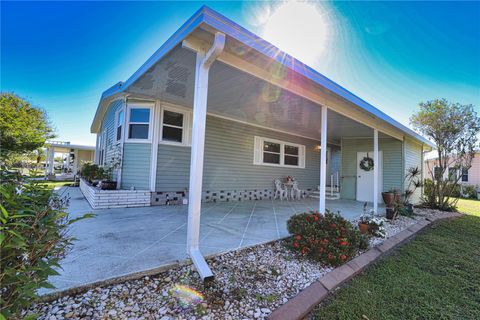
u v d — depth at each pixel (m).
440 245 4.10
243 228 4.07
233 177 7.60
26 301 1.12
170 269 2.35
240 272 2.48
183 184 6.34
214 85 4.19
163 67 3.56
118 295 1.91
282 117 6.71
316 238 3.01
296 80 3.65
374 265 3.11
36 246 1.15
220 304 1.91
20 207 1.20
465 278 2.80
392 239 4.12
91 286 1.94
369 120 5.91
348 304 2.14
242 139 7.84
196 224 2.54
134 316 1.68
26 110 14.94
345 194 9.51
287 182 8.91
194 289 2.08
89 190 6.20
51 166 15.55
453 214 7.37
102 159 9.95
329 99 4.52
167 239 3.18
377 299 2.25
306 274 2.56
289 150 9.53
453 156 8.50
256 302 1.98
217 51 2.40
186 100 5.72
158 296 1.94
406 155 8.52
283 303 2.01
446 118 8.02
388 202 6.84
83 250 2.70
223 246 3.07
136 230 3.61
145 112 6.07
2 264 1.07
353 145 9.46
